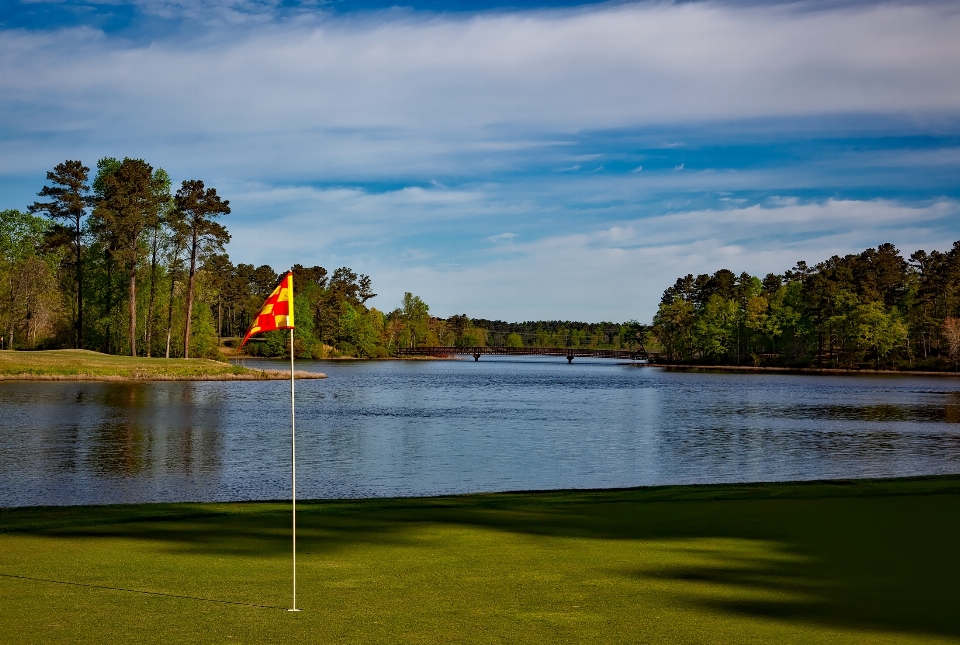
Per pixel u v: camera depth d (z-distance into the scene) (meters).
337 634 8.98
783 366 157.50
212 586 11.03
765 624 9.54
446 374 132.88
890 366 140.88
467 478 28.22
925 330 142.38
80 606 10.00
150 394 63.94
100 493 24.27
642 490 22.66
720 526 15.95
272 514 17.59
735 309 162.50
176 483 26.17
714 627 9.41
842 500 19.50
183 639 8.77
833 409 62.16
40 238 110.81
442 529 15.69
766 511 17.83
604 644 8.76
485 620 9.56
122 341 92.06
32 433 38.16
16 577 11.52
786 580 11.62
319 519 16.88
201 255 92.88
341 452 34.38
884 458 34.94
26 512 17.86
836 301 142.38
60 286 97.69
